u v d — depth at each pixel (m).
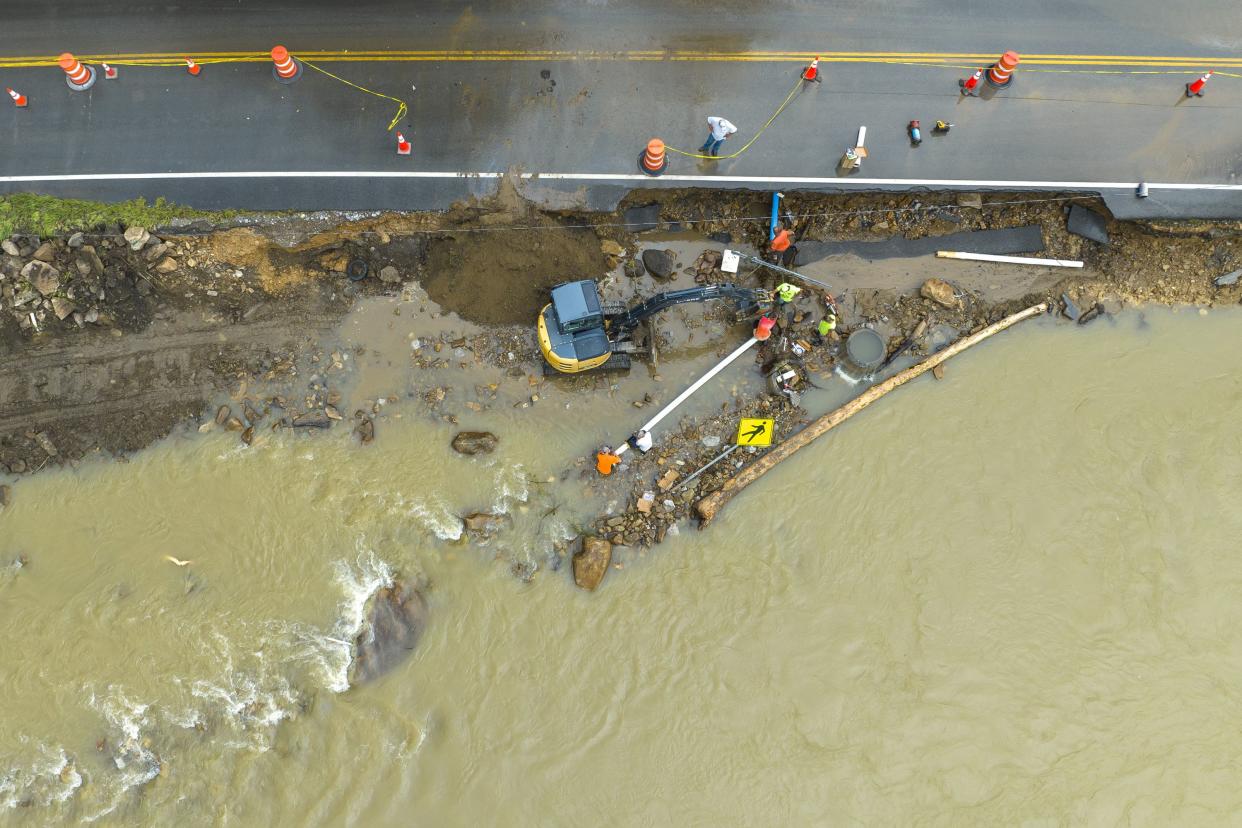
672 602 16.09
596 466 16.70
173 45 17.22
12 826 14.60
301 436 16.75
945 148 17.03
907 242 17.56
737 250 17.64
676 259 17.58
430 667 15.59
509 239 16.80
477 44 17.30
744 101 17.20
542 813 14.88
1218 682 15.60
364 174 16.58
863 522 16.62
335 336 17.11
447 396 17.02
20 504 16.41
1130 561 16.30
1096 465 16.89
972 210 17.36
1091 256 17.59
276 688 15.25
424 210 16.47
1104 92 17.39
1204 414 17.16
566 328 15.56
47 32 17.27
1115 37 17.64
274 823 14.68
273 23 17.34
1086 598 16.09
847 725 15.40
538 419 17.00
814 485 16.88
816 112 17.19
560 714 15.42
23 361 16.50
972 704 15.52
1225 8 17.75
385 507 16.39
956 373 17.47
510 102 17.03
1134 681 15.62
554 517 16.44
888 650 15.84
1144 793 14.98
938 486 16.83
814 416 17.14
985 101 17.30
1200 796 14.95
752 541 16.52
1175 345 17.59
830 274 17.48
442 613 15.85
